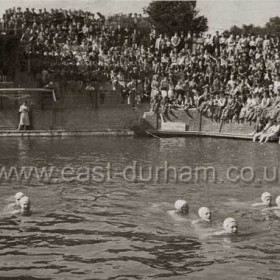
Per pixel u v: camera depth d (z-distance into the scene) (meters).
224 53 60.28
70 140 48.88
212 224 21.53
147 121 55.34
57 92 56.06
